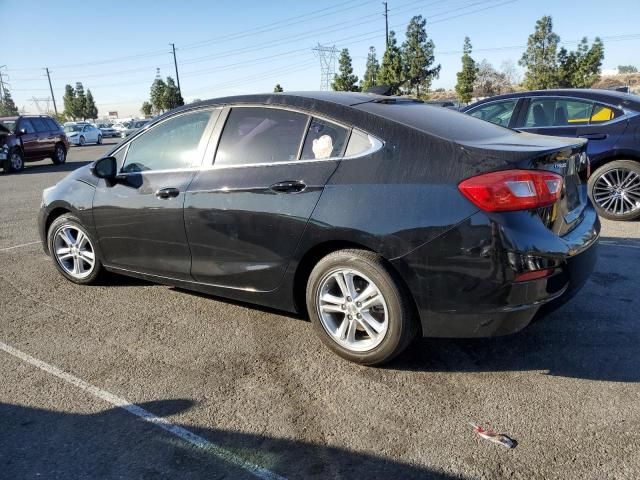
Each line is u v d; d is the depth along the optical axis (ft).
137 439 8.49
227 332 12.36
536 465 7.65
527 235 9.02
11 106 277.64
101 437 8.56
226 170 11.88
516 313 9.25
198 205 12.10
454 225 9.15
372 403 9.32
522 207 9.05
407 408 9.14
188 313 13.53
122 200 13.67
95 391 9.93
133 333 12.42
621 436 8.23
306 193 10.55
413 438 8.34
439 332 9.74
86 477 7.65
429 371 10.37
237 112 12.20
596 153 21.50
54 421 9.02
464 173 9.24
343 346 10.71
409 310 9.89
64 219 15.46
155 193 12.95
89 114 276.82
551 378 9.97
